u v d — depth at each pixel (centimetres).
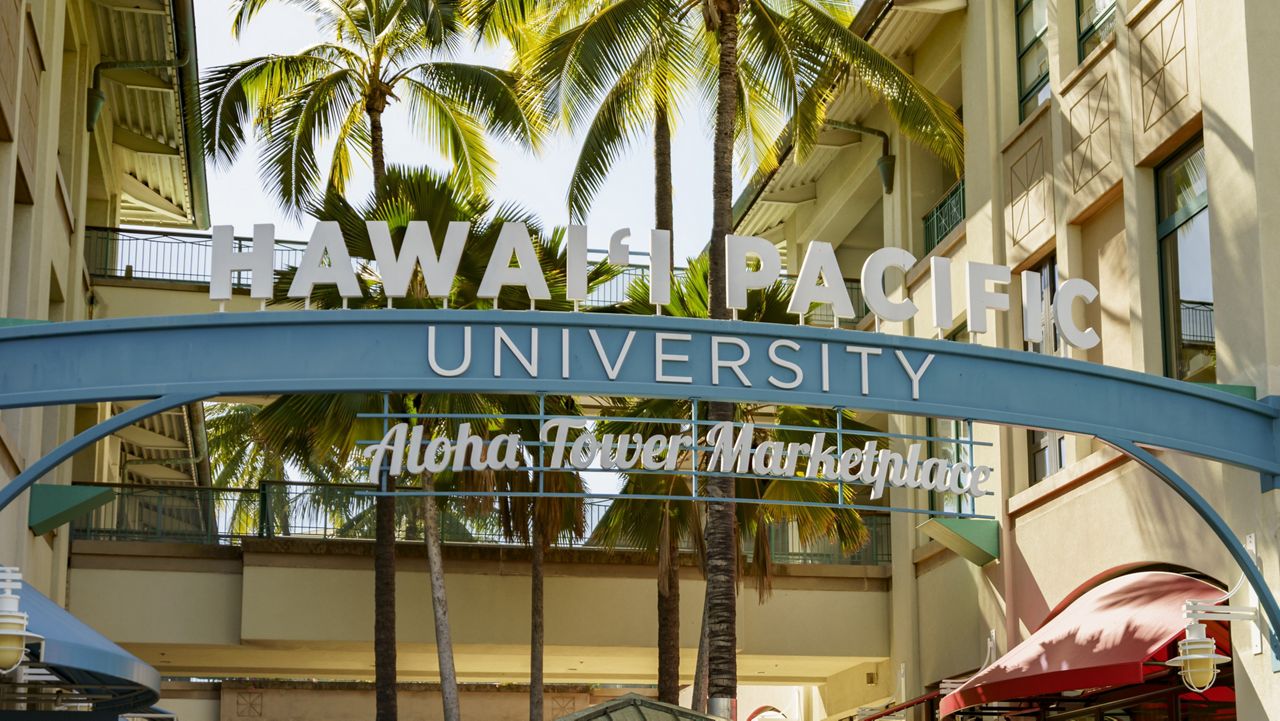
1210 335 1591
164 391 1116
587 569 2427
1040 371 1242
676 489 2158
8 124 1625
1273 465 1305
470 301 2061
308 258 1159
